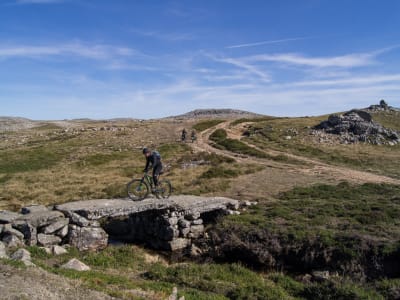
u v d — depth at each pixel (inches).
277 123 3250.5
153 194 764.6
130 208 689.0
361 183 1149.7
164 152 2068.2
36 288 341.1
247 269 575.2
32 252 552.1
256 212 795.4
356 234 597.9
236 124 3511.3
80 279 401.1
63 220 629.0
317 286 472.1
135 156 1989.4
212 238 689.6
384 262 527.2
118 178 1365.7
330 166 1579.7
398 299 431.2
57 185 1242.0
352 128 2630.4
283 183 1134.4
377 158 1843.0
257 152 1941.4
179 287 471.8
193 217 748.6
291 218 727.1
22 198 1043.9
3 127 5324.8
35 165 1811.0
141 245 721.6
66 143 2529.5
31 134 3435.0
